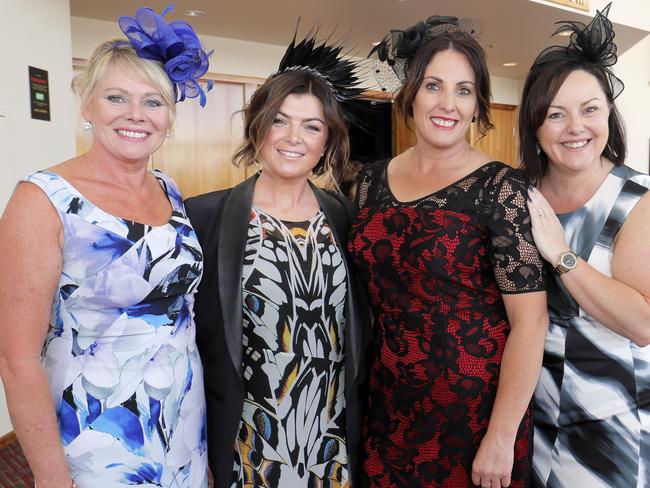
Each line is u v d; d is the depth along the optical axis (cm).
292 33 699
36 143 383
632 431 161
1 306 129
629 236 158
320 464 172
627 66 973
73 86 147
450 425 165
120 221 139
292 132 168
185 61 146
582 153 162
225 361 165
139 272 141
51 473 132
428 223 161
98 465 137
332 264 174
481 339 163
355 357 173
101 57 141
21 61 368
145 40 140
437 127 165
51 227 130
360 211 180
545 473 174
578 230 168
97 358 138
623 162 170
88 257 135
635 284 157
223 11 605
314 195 182
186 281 153
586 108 159
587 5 650
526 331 155
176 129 712
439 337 163
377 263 169
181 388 150
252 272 165
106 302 138
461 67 163
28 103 374
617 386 162
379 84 192
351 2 575
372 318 187
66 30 412
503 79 1063
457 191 163
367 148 749
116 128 141
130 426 140
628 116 985
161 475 145
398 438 172
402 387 170
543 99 163
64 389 136
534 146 173
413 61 168
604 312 154
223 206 176
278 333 165
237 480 168
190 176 726
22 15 368
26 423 129
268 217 172
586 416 166
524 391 155
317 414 170
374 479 178
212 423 170
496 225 156
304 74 172
